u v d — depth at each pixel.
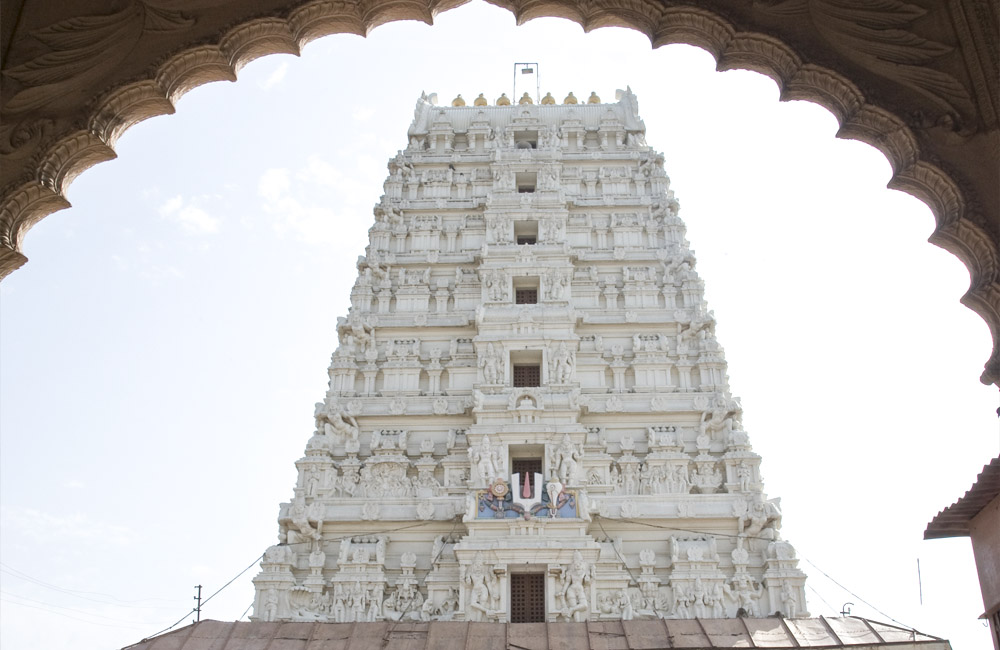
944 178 8.45
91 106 8.97
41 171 8.74
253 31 9.60
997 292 8.16
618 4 9.76
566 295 46.47
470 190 52.59
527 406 41.50
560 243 48.34
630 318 45.75
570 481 39.03
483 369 43.53
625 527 38.72
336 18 9.86
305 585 37.56
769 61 9.50
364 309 47.19
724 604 36.62
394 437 42.47
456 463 41.06
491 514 37.69
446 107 58.34
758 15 9.34
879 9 9.02
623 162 53.31
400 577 37.78
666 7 9.54
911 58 8.78
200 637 31.66
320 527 38.94
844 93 9.05
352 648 31.53
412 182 52.62
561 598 35.69
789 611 35.81
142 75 9.19
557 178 51.97
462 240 50.25
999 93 8.30
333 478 40.84
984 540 18.95
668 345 45.34
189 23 9.41
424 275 48.31
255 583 37.19
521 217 49.97
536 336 44.28
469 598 35.81
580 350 45.12
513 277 47.34
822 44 9.17
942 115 8.56
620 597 36.88
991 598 18.69
